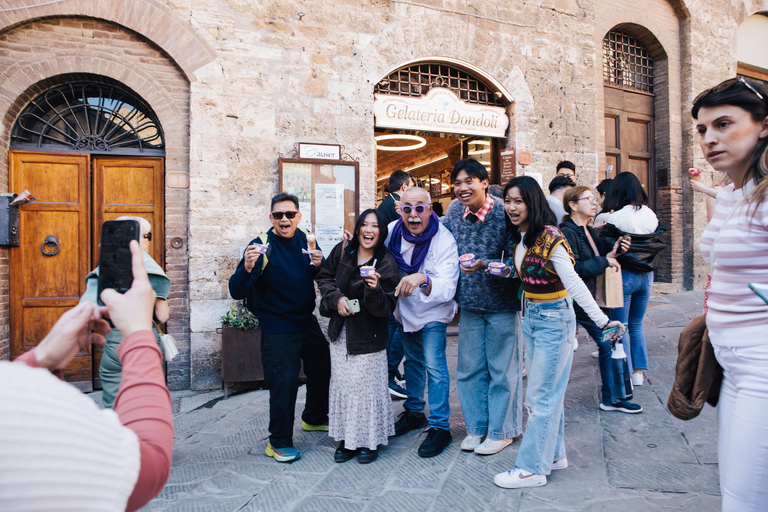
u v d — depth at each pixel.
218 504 2.95
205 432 4.18
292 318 3.52
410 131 6.71
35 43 5.20
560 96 7.48
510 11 7.12
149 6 5.39
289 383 3.49
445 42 6.68
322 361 3.98
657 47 9.05
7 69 5.13
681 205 9.20
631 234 4.12
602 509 2.70
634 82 9.13
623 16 8.51
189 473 3.38
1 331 5.13
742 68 10.23
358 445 3.39
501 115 7.15
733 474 1.61
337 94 6.10
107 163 5.61
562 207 4.69
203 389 5.46
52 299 5.39
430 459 3.43
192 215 5.50
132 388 0.94
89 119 5.61
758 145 1.66
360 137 6.20
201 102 5.54
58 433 0.70
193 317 5.46
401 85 6.76
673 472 3.07
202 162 5.54
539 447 2.96
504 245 3.38
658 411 4.03
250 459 3.58
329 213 5.91
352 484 3.13
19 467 0.66
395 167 10.63
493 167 7.51
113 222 1.10
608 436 3.64
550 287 2.93
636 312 4.54
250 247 3.39
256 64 5.76
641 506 2.71
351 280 3.44
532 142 7.24
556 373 2.97
